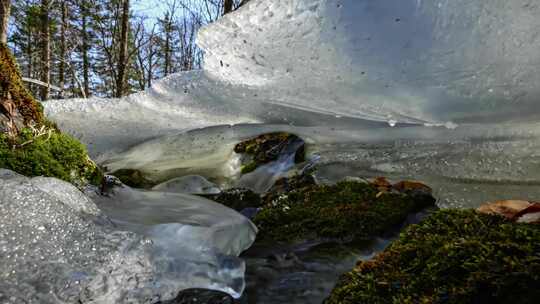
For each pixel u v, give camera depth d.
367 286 1.23
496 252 1.09
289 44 3.21
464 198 2.54
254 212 2.71
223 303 1.44
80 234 1.42
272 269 1.82
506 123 2.74
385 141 3.43
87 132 4.65
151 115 4.42
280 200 2.68
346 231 2.13
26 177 1.63
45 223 1.36
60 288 1.21
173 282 1.47
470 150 2.88
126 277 1.38
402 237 1.51
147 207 2.05
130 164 4.57
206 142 4.35
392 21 2.78
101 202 1.99
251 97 3.71
